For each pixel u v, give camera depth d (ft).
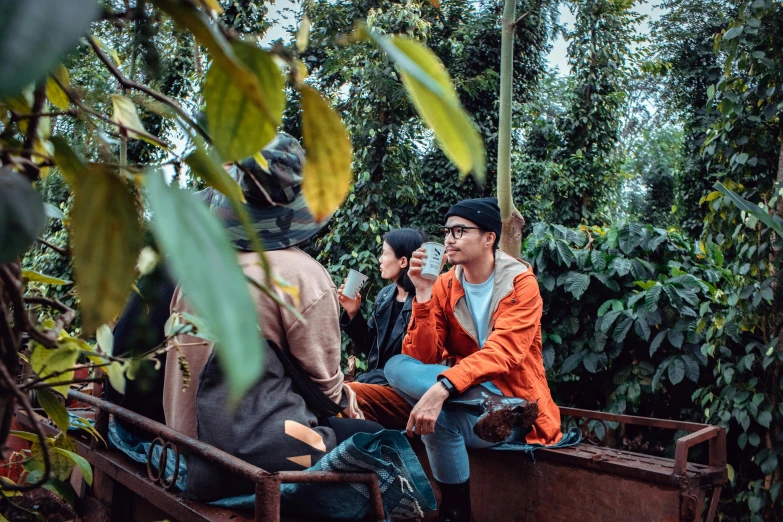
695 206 39.04
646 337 10.58
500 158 11.20
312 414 4.75
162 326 4.56
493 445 6.73
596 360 11.25
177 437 4.16
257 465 4.28
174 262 0.84
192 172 1.47
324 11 23.17
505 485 6.98
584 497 6.34
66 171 1.56
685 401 11.00
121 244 1.32
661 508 5.81
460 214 7.58
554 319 11.98
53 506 5.24
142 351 3.16
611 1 38.29
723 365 9.30
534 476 6.75
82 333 1.34
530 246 12.12
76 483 5.86
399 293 9.18
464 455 6.47
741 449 9.58
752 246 8.96
